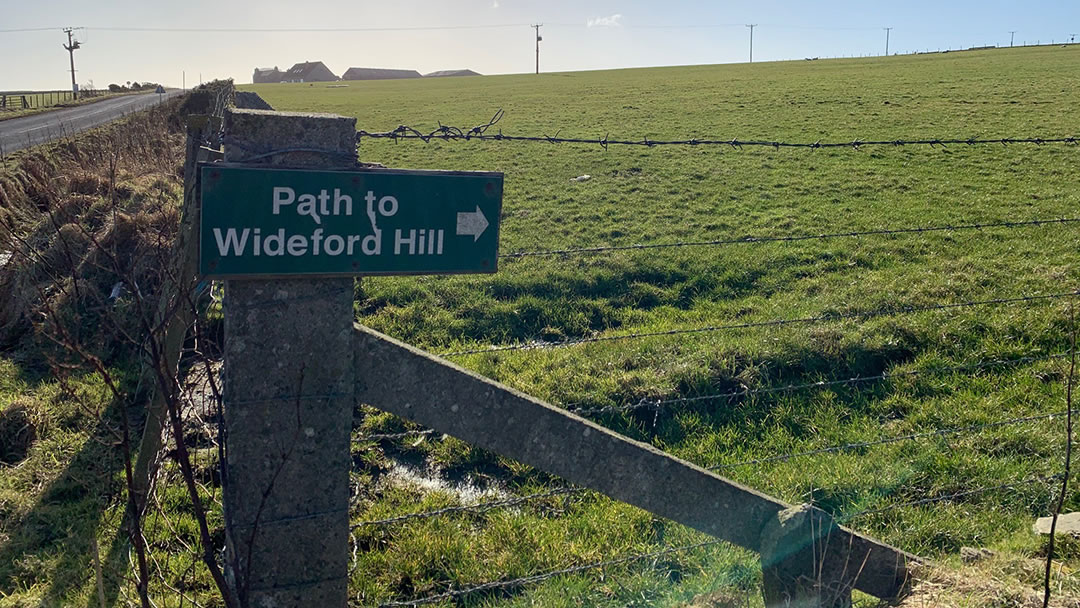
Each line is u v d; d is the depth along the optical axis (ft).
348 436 9.22
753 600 13.97
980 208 50.62
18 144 76.43
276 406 8.90
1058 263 36.94
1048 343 27.27
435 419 9.65
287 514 9.16
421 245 8.96
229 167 8.15
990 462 19.57
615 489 10.53
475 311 33.73
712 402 24.57
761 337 28.02
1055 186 55.88
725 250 41.63
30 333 25.91
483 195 9.09
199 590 14.37
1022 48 225.56
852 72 160.35
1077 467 18.74
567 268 38.88
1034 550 14.96
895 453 20.53
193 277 11.45
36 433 20.57
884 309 31.58
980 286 33.86
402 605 13.92
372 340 9.24
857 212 51.31
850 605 11.19
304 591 9.37
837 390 24.90
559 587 15.14
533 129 102.63
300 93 235.40
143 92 240.53
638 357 27.40
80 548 15.67
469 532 17.63
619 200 58.29
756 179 63.36
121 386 23.16
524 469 21.03
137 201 32.91
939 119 88.53
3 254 26.76
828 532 11.20
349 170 8.55
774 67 208.95
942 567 13.02
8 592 14.55
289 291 8.74
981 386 24.43
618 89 156.25
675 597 14.60
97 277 26.81
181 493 17.10
